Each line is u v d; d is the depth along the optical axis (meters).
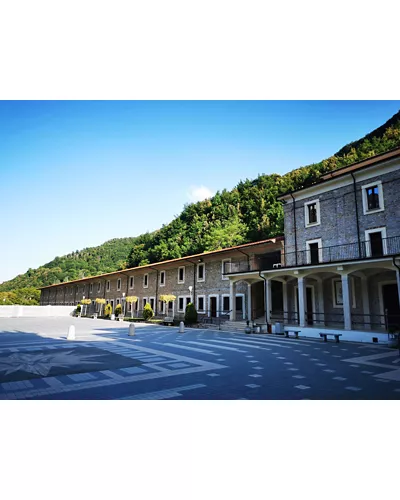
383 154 21.73
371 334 16.83
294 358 11.60
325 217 23.48
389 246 19.62
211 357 11.70
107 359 10.95
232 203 63.62
